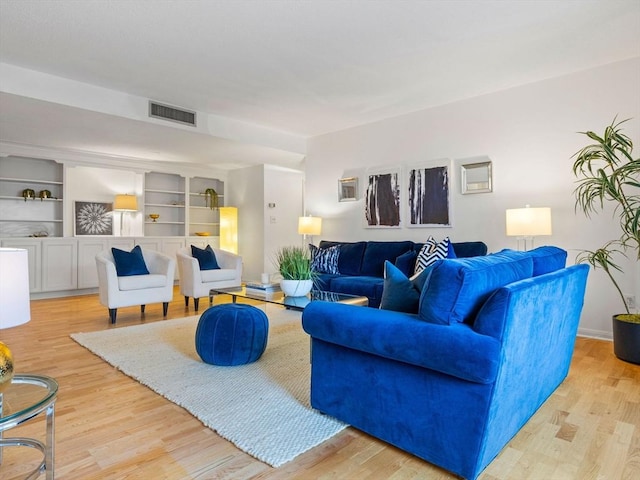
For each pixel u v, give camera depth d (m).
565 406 2.18
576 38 3.04
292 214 7.60
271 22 2.79
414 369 1.64
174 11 2.64
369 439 1.82
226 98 4.33
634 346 2.87
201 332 2.82
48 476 1.35
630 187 3.40
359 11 2.65
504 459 1.67
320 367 2.02
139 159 6.59
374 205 5.25
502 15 2.71
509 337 1.48
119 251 4.39
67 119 4.21
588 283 3.64
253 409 2.11
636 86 3.38
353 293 4.21
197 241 7.40
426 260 3.75
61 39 3.02
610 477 1.55
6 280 1.28
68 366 2.79
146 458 1.67
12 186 5.78
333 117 5.05
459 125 4.45
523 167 4.00
